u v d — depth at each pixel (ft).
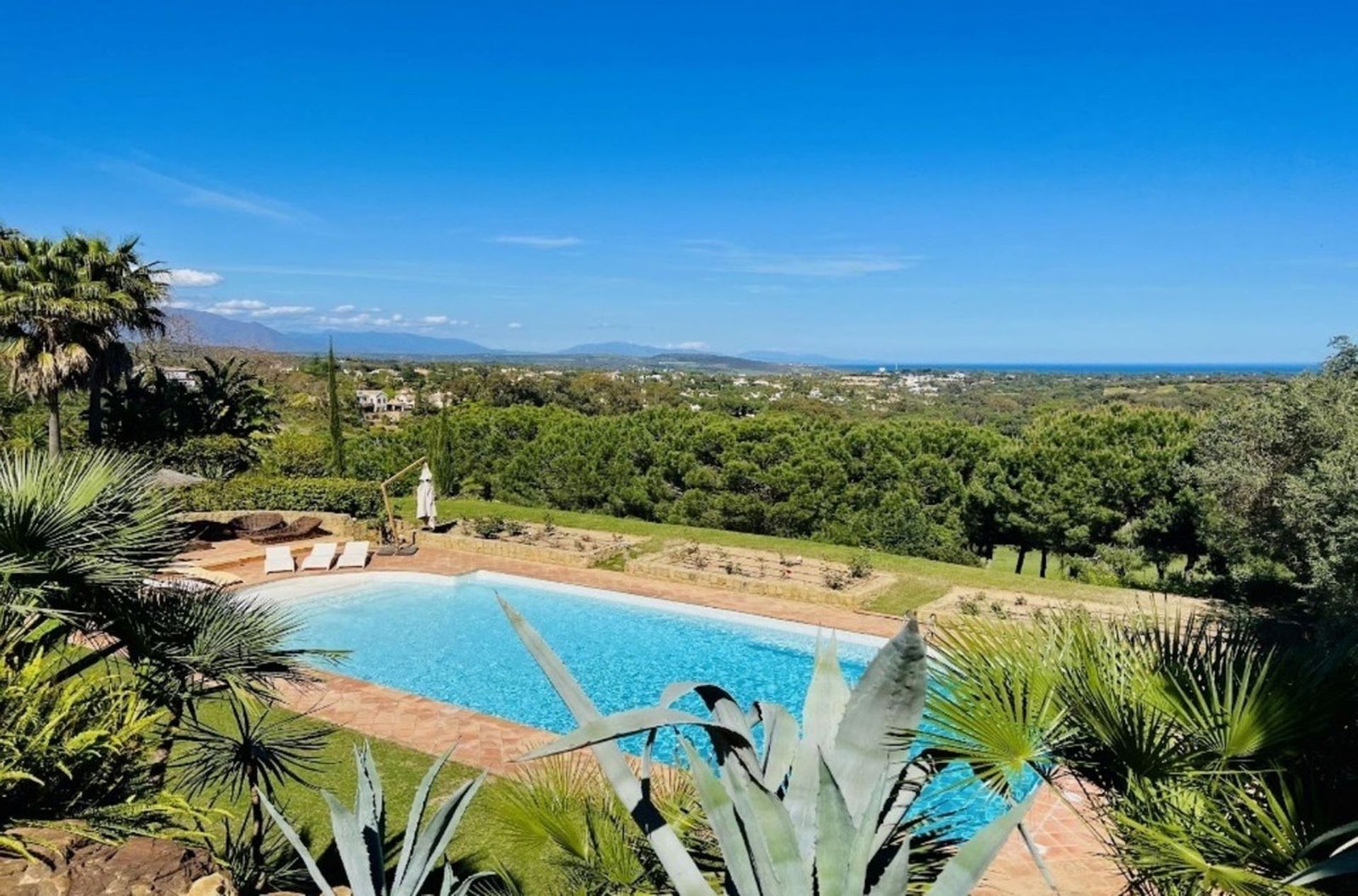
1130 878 11.75
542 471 86.33
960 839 9.36
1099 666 12.15
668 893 10.91
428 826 12.23
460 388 225.76
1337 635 12.82
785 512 72.28
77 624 14.87
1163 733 11.16
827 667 8.87
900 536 66.49
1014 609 48.44
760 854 7.22
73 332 63.67
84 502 14.88
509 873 20.30
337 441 89.56
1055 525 63.52
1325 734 11.18
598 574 59.82
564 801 13.57
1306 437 41.68
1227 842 10.22
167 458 75.41
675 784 13.43
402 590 59.31
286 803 24.73
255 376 89.56
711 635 50.96
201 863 13.74
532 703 42.39
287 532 66.95
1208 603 49.29
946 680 11.51
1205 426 54.60
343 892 16.34
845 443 72.38
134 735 14.76
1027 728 10.93
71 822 12.94
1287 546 42.42
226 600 17.19
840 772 7.67
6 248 62.59
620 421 85.20
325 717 32.91
